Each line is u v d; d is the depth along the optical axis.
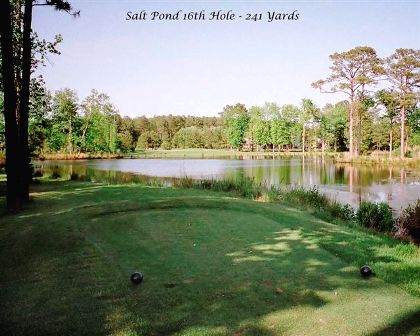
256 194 17.25
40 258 7.10
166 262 6.91
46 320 4.79
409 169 39.59
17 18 18.80
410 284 6.00
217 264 6.82
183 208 12.20
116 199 14.65
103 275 6.24
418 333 4.57
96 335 4.46
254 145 107.31
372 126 76.81
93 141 73.19
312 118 83.81
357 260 7.12
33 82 20.86
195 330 4.57
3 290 5.68
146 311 5.03
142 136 114.56
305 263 6.96
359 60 54.94
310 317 4.91
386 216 12.80
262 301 5.35
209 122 150.88
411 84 54.66
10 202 12.73
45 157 61.81
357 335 4.52
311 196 16.67
